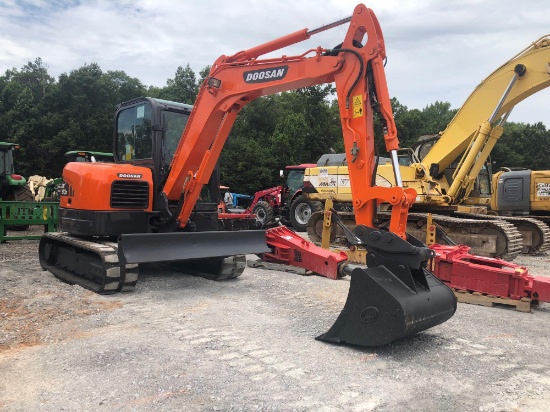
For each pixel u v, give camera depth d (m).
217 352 4.32
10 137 30.39
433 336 5.01
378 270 4.54
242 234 7.35
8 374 3.78
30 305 5.73
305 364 4.09
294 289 7.09
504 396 3.56
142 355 4.21
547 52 10.11
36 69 43.62
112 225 6.76
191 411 3.21
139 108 7.58
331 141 37.03
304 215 15.57
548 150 49.34
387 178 11.72
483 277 6.63
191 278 7.70
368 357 4.30
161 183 7.25
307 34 5.84
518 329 5.41
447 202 11.37
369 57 5.12
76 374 3.79
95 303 5.92
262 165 31.64
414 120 43.53
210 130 6.86
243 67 6.45
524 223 12.77
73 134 30.03
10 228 14.70
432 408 3.34
